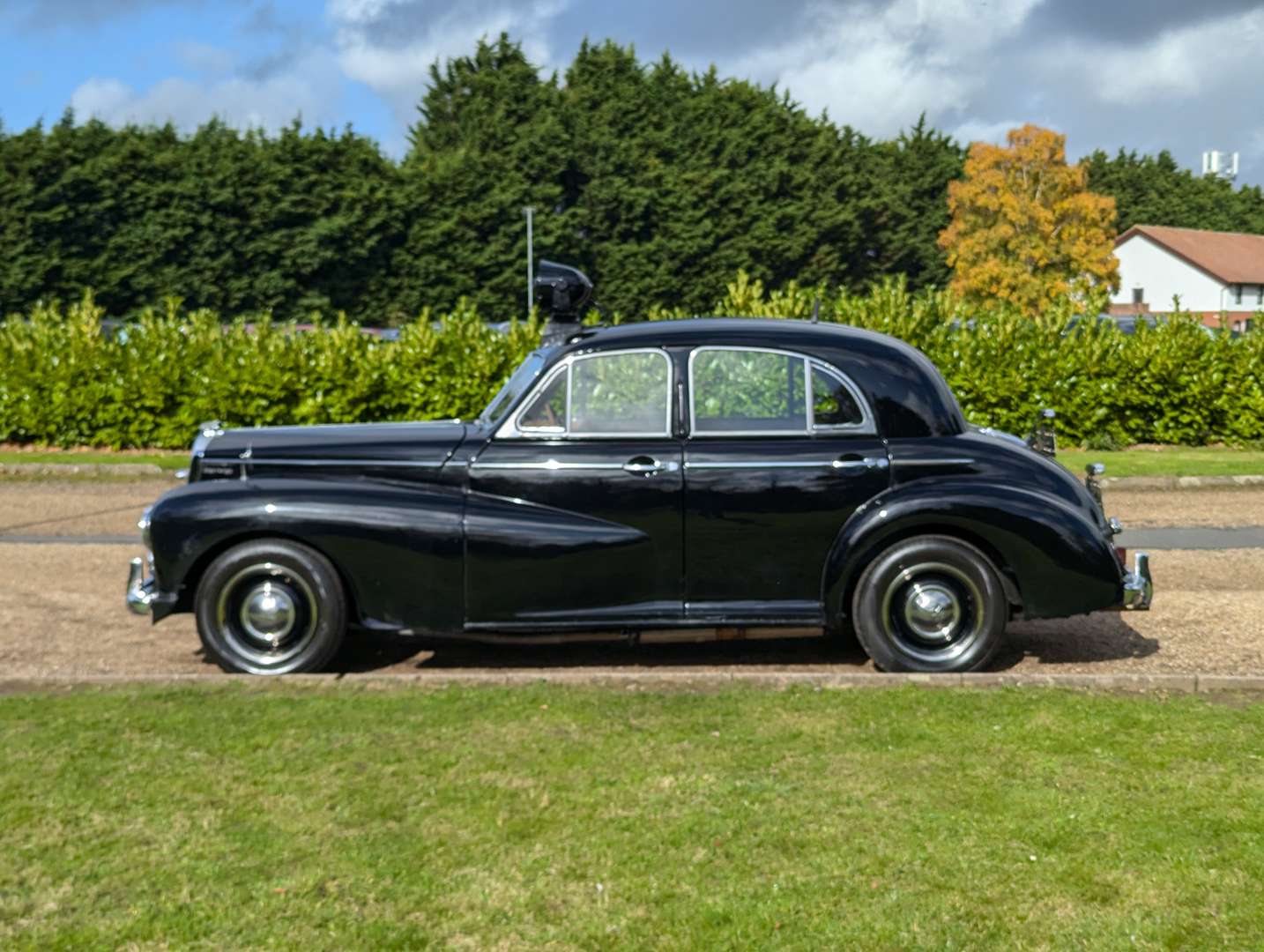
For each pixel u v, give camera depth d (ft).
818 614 21.42
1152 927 11.90
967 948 11.57
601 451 21.35
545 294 24.47
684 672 22.22
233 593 21.20
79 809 14.56
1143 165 347.97
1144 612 26.96
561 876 12.95
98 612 27.12
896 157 258.16
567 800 14.85
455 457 21.56
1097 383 58.39
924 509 20.80
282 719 17.88
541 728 17.46
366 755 16.34
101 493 47.14
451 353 58.18
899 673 20.54
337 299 188.55
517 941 11.72
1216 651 23.50
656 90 226.58
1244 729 17.38
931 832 13.94
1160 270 306.35
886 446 21.33
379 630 21.31
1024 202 198.08
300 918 12.10
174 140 182.60
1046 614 21.16
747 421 21.40
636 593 21.42
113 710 18.31
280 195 181.68
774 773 15.72
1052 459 23.34
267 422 57.41
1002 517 20.77
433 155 200.13
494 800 14.85
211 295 178.29
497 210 195.21
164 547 20.95
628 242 204.33
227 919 12.08
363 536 20.95
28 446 58.65
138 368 57.31
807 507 21.16
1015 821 14.24
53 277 171.12
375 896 12.53
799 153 220.43
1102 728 17.39
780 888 12.69
